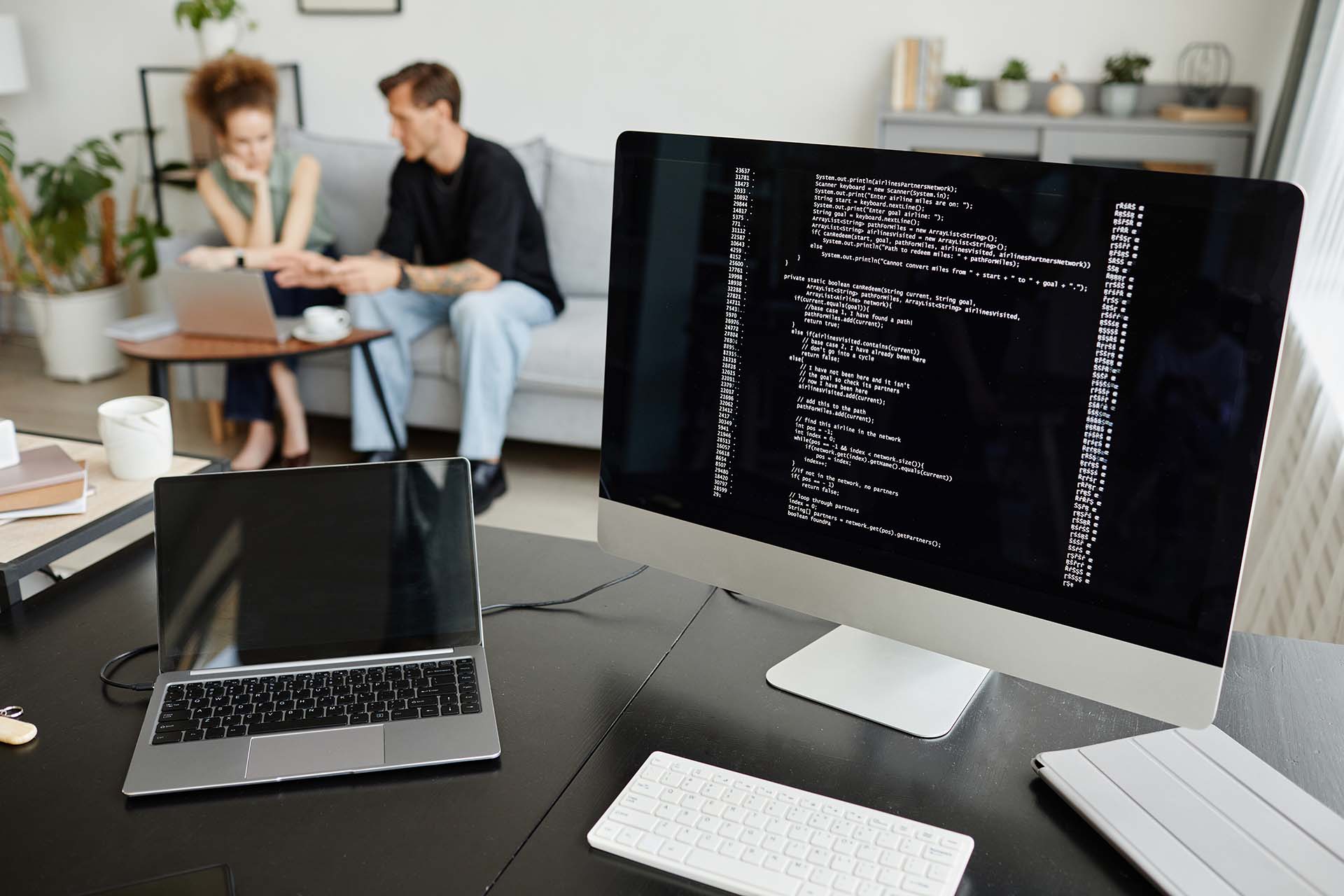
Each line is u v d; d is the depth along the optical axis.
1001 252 0.83
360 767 0.84
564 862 0.76
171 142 4.29
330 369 3.21
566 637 1.06
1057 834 0.79
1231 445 0.76
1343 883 0.72
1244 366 0.75
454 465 1.02
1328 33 2.58
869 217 0.88
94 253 4.33
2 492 1.27
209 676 0.95
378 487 1.00
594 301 3.42
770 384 0.96
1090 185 0.78
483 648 1.00
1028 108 3.46
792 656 1.02
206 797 0.82
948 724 0.92
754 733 0.91
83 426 3.46
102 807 0.81
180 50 4.15
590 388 2.97
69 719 0.91
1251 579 1.90
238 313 2.71
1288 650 1.03
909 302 0.88
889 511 0.93
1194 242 0.75
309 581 0.98
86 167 4.29
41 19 4.25
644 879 0.75
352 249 3.52
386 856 0.76
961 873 0.75
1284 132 2.85
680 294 0.99
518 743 0.90
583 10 3.75
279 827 0.79
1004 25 3.41
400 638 0.99
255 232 3.18
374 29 3.96
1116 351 0.80
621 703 0.95
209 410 3.68
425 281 2.95
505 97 3.93
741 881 0.74
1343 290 1.93
